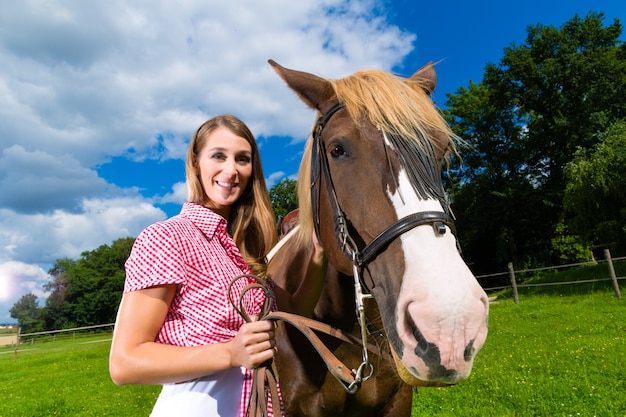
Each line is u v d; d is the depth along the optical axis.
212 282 1.40
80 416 5.34
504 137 26.42
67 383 8.09
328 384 2.01
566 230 22.14
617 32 24.17
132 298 1.30
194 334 1.34
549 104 25.19
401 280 1.29
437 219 1.35
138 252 1.35
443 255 1.26
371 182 1.49
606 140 15.66
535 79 25.30
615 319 7.70
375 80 1.70
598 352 5.39
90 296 55.72
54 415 5.57
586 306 9.69
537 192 24.34
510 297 13.96
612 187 14.59
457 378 1.13
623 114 22.33
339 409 2.03
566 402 3.80
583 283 13.03
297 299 2.00
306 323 1.54
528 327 8.01
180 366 1.21
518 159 25.77
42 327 56.38
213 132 1.72
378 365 1.99
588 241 16.14
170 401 1.33
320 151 1.80
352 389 1.40
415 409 4.07
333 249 1.71
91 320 55.91
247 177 1.78
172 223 1.45
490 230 25.95
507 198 24.47
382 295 1.37
